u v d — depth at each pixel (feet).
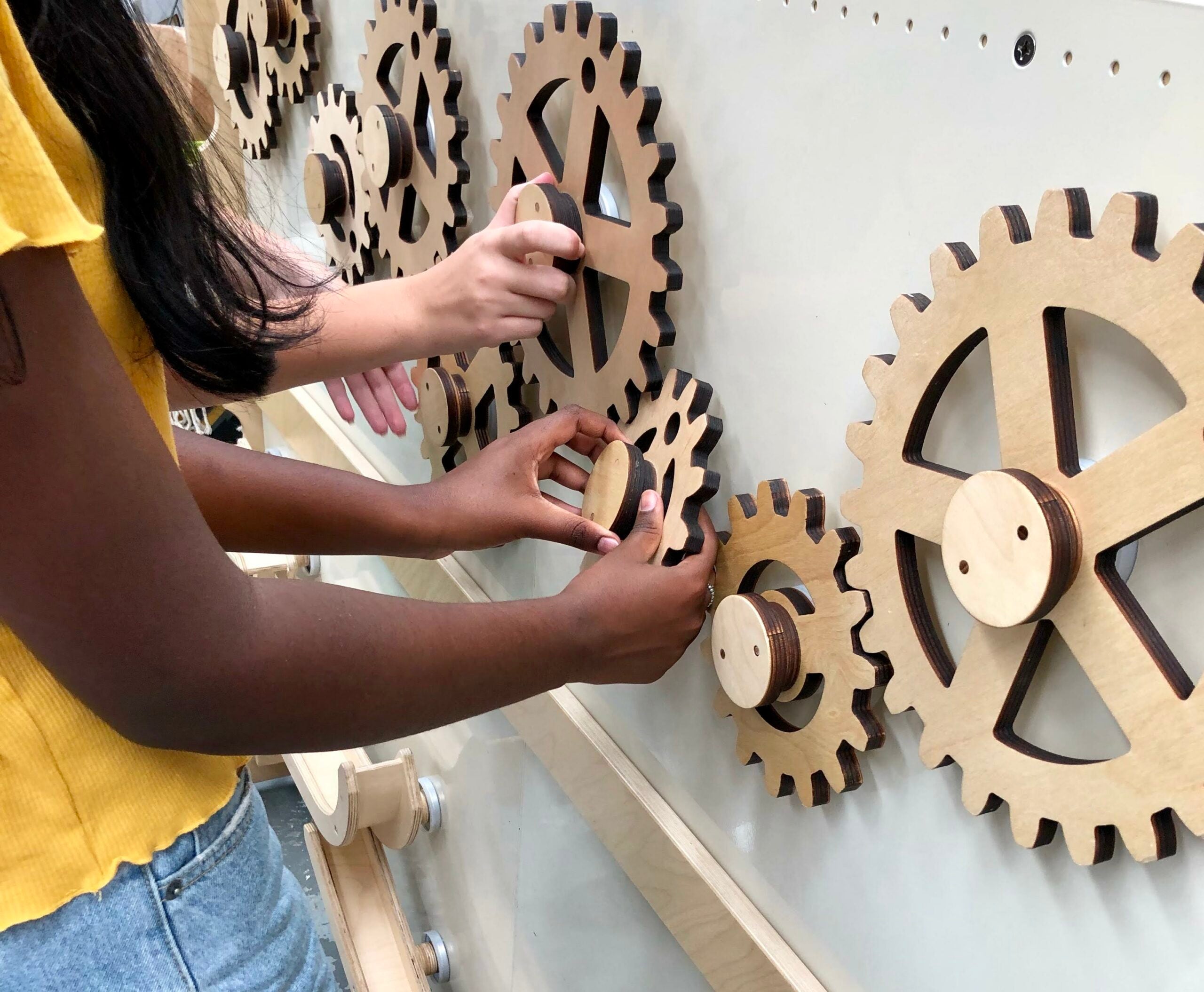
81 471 0.93
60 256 0.90
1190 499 1.02
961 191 1.25
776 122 1.50
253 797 1.57
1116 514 1.10
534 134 1.95
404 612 1.34
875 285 1.40
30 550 0.94
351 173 2.85
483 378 2.36
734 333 1.68
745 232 1.60
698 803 2.02
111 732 1.26
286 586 1.24
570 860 2.59
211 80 4.11
